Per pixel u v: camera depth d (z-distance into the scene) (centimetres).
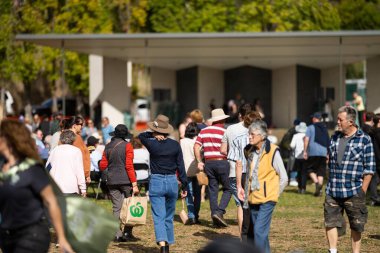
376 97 4000
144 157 2070
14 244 778
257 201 1070
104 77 4106
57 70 5378
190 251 1348
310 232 1570
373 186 2070
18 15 5272
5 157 788
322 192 2430
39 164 786
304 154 2295
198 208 1716
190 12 4750
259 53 3981
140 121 5550
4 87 5162
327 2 4834
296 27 4666
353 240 1162
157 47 3631
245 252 517
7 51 5294
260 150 1080
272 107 4753
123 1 4878
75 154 1316
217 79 4775
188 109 4734
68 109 5550
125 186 1447
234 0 4706
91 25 4931
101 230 881
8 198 770
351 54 3959
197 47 3659
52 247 1377
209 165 1614
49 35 3188
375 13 5516
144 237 1509
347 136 1138
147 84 6844
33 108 5503
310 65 4547
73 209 874
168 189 1275
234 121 2459
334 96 4581
